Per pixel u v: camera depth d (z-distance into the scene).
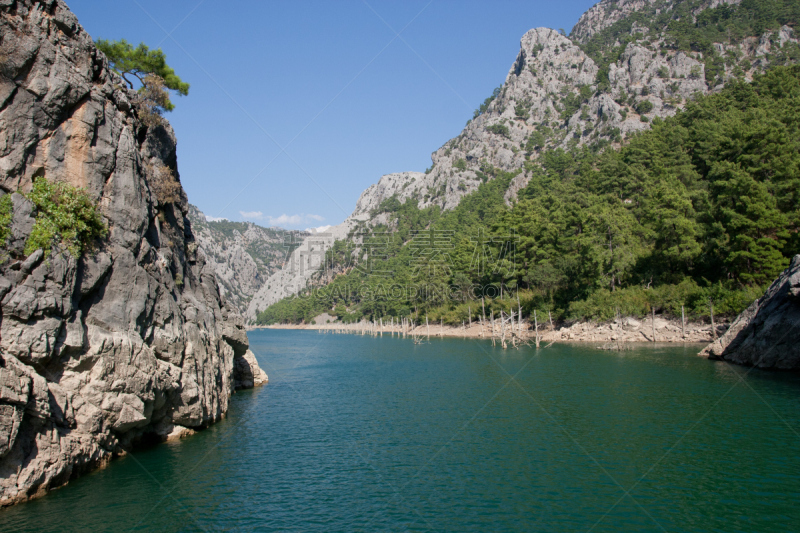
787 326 53.00
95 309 24.05
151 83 33.88
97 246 24.28
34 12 22.28
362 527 20.69
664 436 32.56
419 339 130.75
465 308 138.00
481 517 21.66
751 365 57.22
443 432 35.12
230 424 37.03
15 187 21.33
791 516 21.39
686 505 22.58
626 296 93.31
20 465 20.02
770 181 77.44
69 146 23.56
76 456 22.58
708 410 38.59
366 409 43.09
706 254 85.12
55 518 20.27
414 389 53.25
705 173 126.00
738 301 74.50
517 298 116.00
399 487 25.03
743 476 25.69
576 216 101.25
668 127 164.62
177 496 23.23
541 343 98.62
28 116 21.84
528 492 24.28
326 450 31.03
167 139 35.81
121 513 21.14
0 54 20.88
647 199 107.69
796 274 48.56
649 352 74.00
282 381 61.00
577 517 21.62
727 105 161.00
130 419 24.88
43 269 20.81
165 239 32.97
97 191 24.67
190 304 34.66
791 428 33.53
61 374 22.44
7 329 19.53
